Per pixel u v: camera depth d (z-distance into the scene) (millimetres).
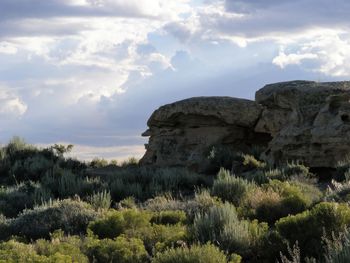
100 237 11383
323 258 7926
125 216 11766
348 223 9211
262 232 9898
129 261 8945
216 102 29406
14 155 29672
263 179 20031
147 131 33281
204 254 8109
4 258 8836
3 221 13648
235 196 15844
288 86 25859
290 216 9773
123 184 21078
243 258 9094
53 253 9375
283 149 23797
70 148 32656
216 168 25734
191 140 30312
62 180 21156
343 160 21406
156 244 9539
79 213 13531
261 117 28391
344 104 22500
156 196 17875
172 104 30891
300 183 17609
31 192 19609
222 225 10383
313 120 23594
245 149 29547
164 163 30656
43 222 13141
